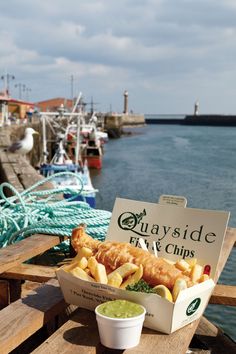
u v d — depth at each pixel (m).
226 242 1.06
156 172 9.65
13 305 0.74
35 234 1.14
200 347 0.97
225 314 2.22
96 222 1.13
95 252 0.76
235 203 6.23
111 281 0.68
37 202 1.34
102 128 21.38
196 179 8.56
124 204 0.89
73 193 1.49
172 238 0.83
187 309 0.65
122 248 0.74
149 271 0.69
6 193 2.71
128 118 40.62
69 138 8.73
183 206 0.86
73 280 0.70
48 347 0.63
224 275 2.74
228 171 9.68
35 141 9.43
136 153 14.41
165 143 19.33
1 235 1.21
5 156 3.86
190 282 0.67
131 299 0.65
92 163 9.73
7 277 0.99
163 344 0.62
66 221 1.12
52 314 0.74
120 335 0.60
